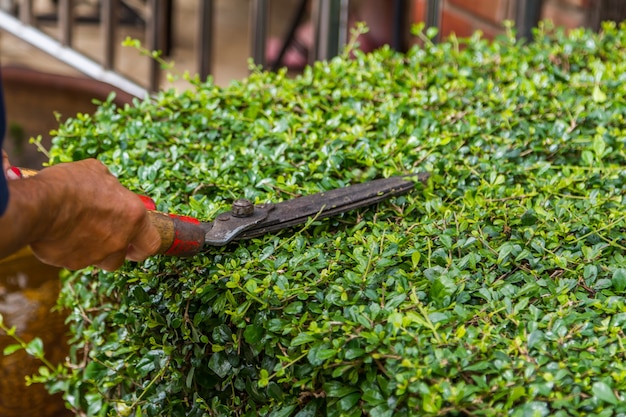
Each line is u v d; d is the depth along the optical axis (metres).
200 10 4.28
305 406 1.54
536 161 2.22
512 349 1.42
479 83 2.55
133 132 2.26
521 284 1.69
